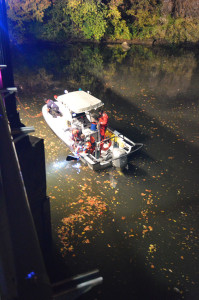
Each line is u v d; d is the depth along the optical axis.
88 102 9.73
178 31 29.81
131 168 9.67
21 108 14.05
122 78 19.61
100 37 29.77
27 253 1.30
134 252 6.58
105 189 8.56
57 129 10.84
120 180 9.00
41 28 29.09
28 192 4.16
